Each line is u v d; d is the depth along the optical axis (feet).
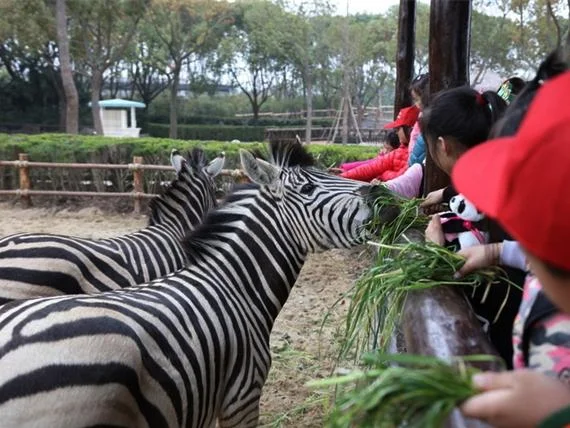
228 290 7.86
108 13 87.40
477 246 5.96
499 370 4.01
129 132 89.92
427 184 10.70
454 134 6.41
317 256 24.30
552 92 2.69
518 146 2.64
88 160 34.42
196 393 6.60
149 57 112.47
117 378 5.51
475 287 5.83
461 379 3.08
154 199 12.16
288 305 18.81
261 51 124.47
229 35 121.70
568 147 2.48
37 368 5.27
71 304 5.93
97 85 90.99
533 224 2.56
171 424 6.26
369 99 133.28
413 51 19.29
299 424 11.51
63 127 109.91
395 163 13.84
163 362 6.13
